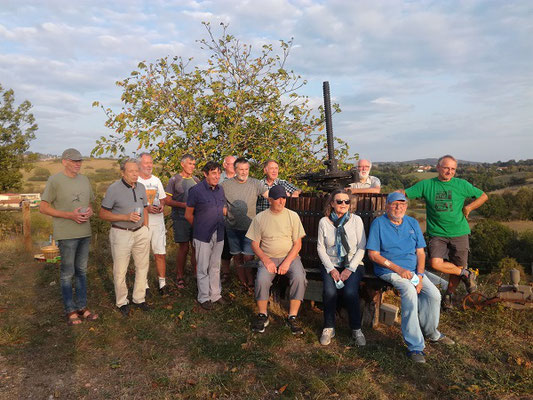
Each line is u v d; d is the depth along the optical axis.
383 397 3.04
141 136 6.74
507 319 4.32
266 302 4.23
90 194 4.36
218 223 4.76
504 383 3.21
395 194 4.03
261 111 7.66
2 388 3.07
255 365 3.50
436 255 4.66
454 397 3.04
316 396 3.01
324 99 4.99
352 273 4.05
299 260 4.36
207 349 3.76
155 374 3.35
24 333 3.98
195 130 7.00
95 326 4.23
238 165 5.05
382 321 4.47
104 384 3.20
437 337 3.95
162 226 5.29
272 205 4.29
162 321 4.37
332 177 4.88
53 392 3.06
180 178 5.49
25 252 8.04
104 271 6.27
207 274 4.79
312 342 3.96
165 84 7.21
